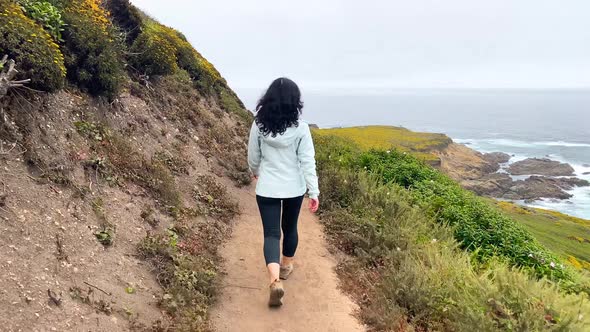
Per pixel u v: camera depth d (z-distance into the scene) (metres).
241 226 6.32
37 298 3.10
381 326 4.36
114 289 3.72
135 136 6.49
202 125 9.11
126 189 5.11
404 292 4.74
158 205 5.38
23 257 3.30
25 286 3.11
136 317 3.57
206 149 8.21
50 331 2.97
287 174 4.21
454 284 5.08
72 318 3.17
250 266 5.20
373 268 5.55
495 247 7.43
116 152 5.50
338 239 6.25
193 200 6.29
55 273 3.41
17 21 4.49
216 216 6.24
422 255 5.84
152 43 8.40
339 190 7.75
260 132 4.16
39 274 3.28
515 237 7.95
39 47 4.53
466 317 4.28
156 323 3.60
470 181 58.97
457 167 62.00
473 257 6.74
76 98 5.58
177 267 4.37
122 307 3.58
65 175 4.37
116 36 7.73
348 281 5.17
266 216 4.29
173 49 9.10
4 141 3.95
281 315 4.35
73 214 4.07
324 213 7.12
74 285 3.46
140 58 8.15
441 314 4.56
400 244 5.98
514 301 4.54
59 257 3.55
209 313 4.09
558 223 37.44
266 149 4.25
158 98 8.22
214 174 7.61
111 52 6.38
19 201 3.65
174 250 4.66
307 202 7.96
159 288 4.12
